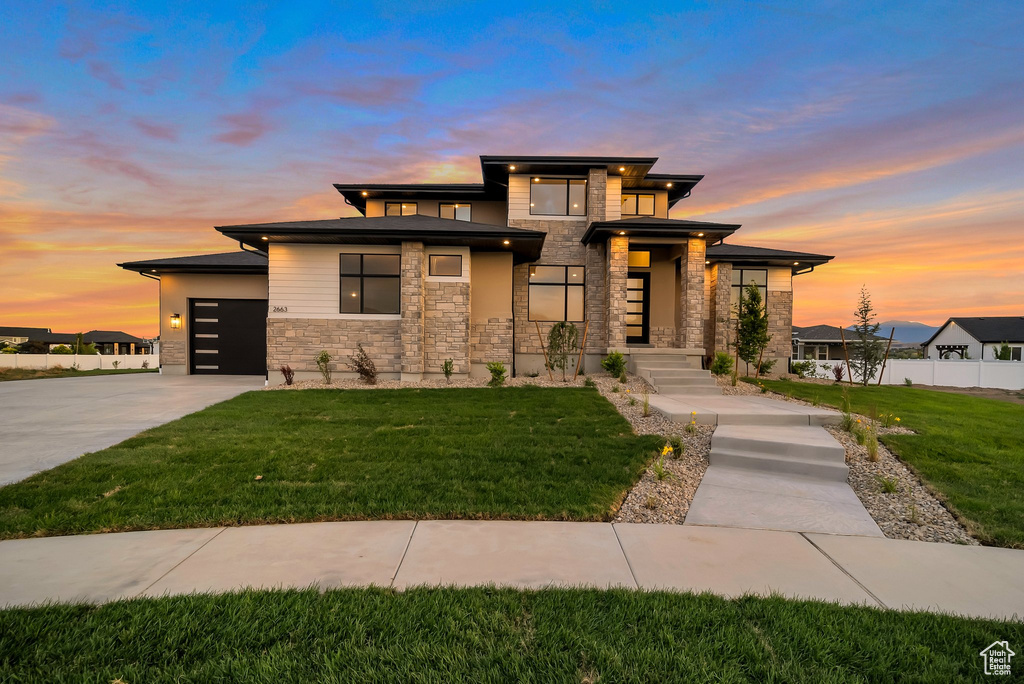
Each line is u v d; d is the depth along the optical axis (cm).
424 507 404
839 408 859
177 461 529
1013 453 582
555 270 1466
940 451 576
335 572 291
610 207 1449
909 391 1236
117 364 2611
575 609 244
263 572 290
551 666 198
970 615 250
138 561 305
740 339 1350
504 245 1279
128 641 212
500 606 246
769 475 534
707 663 201
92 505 401
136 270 1598
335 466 516
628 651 208
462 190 1633
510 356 1345
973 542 367
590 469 515
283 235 1182
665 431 691
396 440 634
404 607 244
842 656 208
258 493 434
